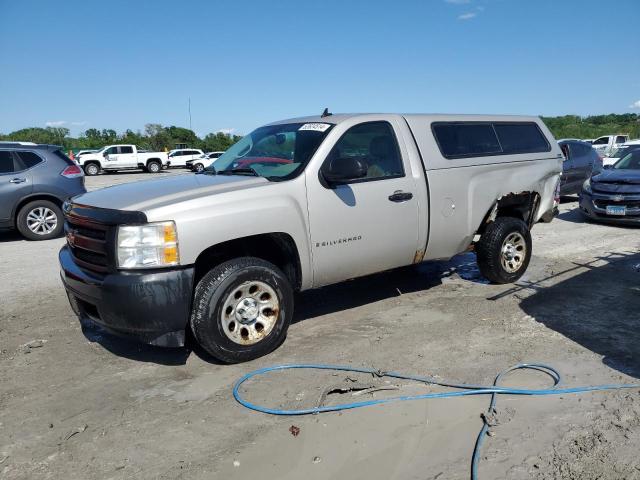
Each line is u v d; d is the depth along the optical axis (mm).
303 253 4426
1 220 9797
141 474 2881
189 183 4520
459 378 3875
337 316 5293
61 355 4484
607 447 2994
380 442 3111
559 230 9992
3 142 10055
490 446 3039
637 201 9859
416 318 5176
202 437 3215
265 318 4305
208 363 4254
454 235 5508
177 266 3820
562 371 3947
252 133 5617
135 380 3994
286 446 3096
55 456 3062
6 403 3689
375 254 4902
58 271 7477
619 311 5215
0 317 5500
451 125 5656
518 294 5852
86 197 4488
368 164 4879
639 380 3777
